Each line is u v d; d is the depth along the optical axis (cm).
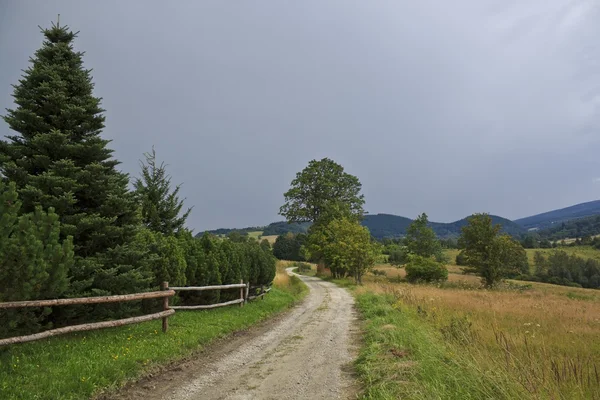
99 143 920
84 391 518
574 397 485
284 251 9869
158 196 1667
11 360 583
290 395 554
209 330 979
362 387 588
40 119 868
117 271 937
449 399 464
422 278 4834
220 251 1564
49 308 685
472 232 4419
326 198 5775
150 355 698
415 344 758
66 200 835
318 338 1016
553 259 8494
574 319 1501
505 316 1495
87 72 981
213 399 536
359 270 4109
